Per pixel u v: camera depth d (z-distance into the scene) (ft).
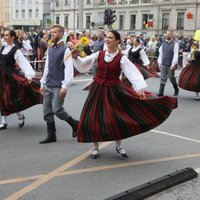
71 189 14.17
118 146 17.80
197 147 19.92
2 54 21.20
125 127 16.12
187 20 171.94
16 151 18.28
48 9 241.35
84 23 217.36
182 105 31.68
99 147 19.21
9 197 13.33
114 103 16.20
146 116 16.43
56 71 18.69
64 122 24.02
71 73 18.25
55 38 18.62
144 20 188.65
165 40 34.96
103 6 204.95
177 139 21.27
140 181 15.11
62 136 20.98
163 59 34.86
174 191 14.26
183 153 18.80
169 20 179.22
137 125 16.24
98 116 16.25
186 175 15.29
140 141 20.58
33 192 13.80
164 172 16.16
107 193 13.94
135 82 16.20
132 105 16.38
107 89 16.28
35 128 22.56
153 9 183.83
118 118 16.06
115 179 15.23
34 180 14.85
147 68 32.89
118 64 16.20
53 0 236.02
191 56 34.47
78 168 16.28
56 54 18.53
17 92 21.39
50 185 14.46
